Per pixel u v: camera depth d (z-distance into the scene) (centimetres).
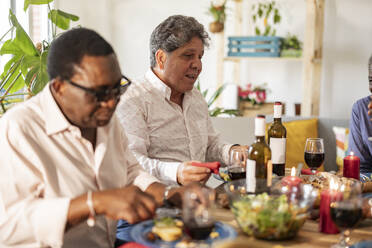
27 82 229
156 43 198
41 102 129
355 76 439
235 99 449
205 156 224
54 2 405
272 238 116
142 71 491
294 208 115
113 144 145
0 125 124
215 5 421
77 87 115
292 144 308
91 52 115
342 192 112
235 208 119
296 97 460
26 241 117
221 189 163
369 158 243
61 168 128
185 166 168
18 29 240
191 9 475
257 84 471
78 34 119
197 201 108
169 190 139
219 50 427
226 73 478
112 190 116
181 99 212
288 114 464
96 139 137
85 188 131
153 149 202
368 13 430
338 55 441
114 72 118
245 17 464
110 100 119
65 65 116
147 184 148
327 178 156
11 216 115
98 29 475
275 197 128
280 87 465
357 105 246
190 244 107
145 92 200
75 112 121
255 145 150
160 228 113
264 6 437
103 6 475
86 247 136
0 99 225
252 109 417
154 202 115
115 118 150
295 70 458
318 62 422
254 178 134
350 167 166
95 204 112
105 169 138
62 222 112
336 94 446
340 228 115
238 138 313
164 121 202
